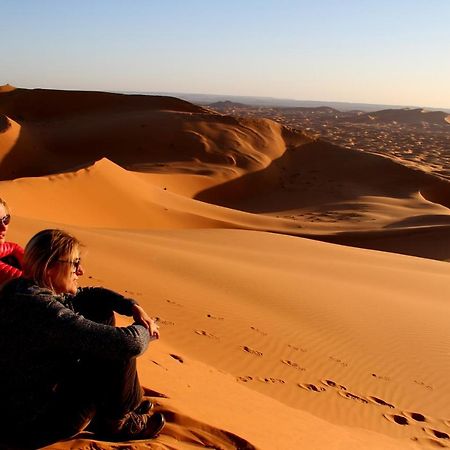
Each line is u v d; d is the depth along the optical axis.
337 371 11.29
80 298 3.29
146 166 92.12
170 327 10.90
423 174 94.38
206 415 4.78
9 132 90.50
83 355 2.98
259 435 4.93
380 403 10.19
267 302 15.02
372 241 49.09
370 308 16.47
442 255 45.69
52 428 2.99
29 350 2.79
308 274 21.55
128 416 3.48
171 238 28.22
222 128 110.94
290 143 111.56
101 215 42.22
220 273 17.45
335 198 85.62
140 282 13.49
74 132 109.44
